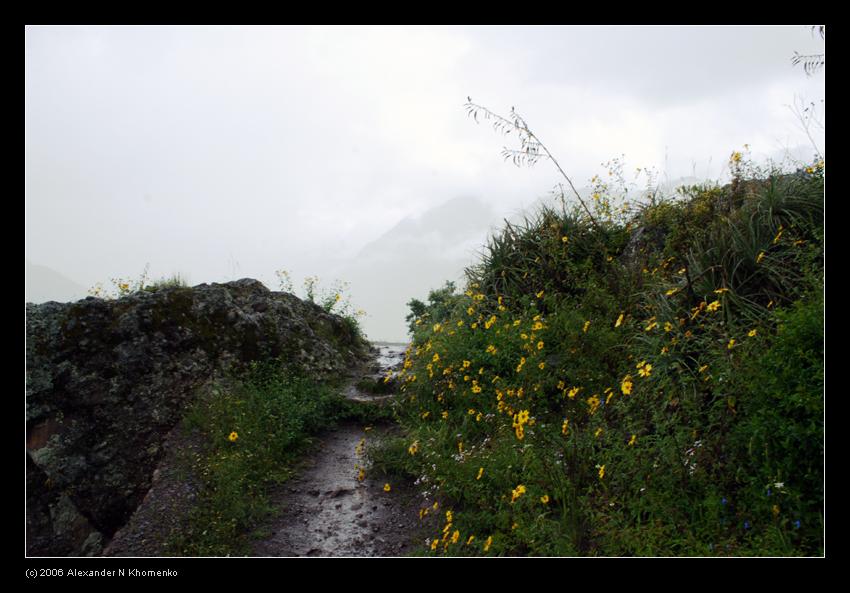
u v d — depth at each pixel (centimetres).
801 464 308
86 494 552
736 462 333
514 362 582
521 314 659
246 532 476
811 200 492
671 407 413
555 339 580
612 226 723
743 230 500
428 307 1141
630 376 434
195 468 544
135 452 581
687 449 359
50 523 534
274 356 755
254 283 900
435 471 482
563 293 652
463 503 446
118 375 628
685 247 595
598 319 568
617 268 633
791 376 325
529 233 747
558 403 514
